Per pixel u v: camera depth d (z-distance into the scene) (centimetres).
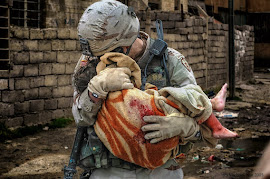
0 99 723
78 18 1030
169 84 209
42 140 702
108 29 191
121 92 188
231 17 1239
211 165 544
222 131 194
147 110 185
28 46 764
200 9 1412
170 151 196
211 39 1437
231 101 1213
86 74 201
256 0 2645
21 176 512
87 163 205
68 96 855
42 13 952
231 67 1255
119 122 186
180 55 211
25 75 762
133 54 205
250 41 1841
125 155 190
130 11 195
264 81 1850
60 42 827
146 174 202
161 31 217
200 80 1370
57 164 564
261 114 995
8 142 682
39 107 794
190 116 189
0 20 736
